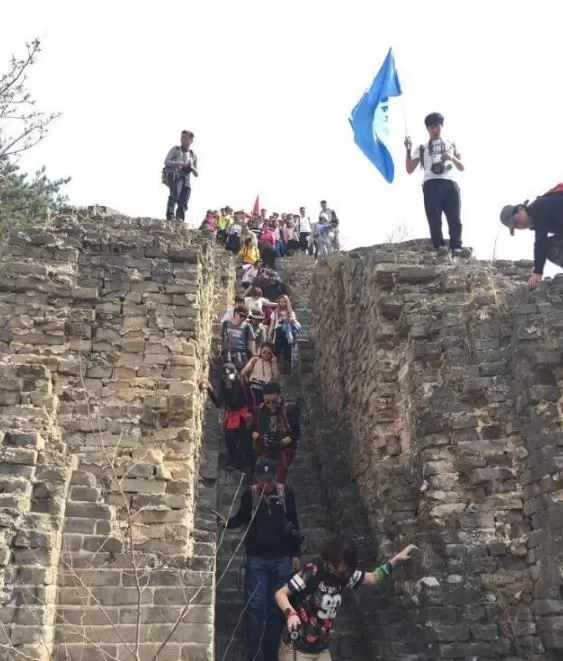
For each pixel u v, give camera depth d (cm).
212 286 1312
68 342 830
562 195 820
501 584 736
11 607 612
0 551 623
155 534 721
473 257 1057
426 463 811
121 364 825
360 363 1072
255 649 709
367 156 1192
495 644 709
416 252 1027
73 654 634
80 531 696
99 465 752
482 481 782
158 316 856
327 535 955
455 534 763
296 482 1120
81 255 881
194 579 675
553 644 675
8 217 1714
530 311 830
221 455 1060
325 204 2312
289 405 937
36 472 684
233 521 762
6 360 811
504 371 838
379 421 938
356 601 845
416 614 758
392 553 841
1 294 838
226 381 1025
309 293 1862
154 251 895
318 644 575
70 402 795
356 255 1206
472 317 880
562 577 686
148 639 644
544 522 728
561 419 768
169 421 802
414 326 899
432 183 1057
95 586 668
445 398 835
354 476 1048
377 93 1198
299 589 584
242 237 1936
